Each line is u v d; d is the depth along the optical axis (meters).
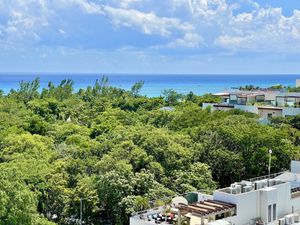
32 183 62.22
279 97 124.00
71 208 62.53
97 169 66.81
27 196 47.31
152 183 63.88
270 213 45.34
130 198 60.44
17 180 50.59
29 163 68.19
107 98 167.00
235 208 43.19
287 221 44.41
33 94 172.75
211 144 77.94
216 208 42.31
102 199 62.69
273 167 75.69
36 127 107.25
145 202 58.72
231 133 77.88
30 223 47.41
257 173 76.00
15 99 159.75
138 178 63.81
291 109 110.00
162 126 105.69
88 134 101.81
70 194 62.59
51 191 63.03
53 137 99.56
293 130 89.50
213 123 84.12
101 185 62.72
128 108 151.00
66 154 76.75
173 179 69.00
